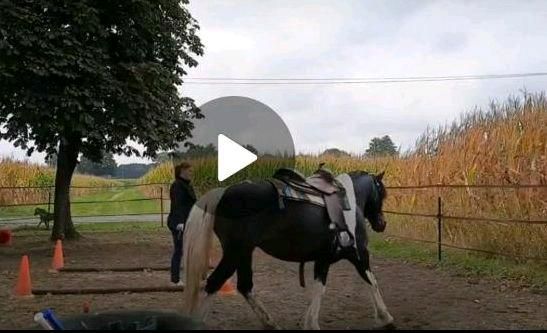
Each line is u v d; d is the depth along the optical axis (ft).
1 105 46.73
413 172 56.59
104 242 55.11
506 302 27.94
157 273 37.78
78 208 114.52
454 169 50.72
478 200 44.34
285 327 23.24
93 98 44.93
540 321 23.94
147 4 48.44
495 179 43.91
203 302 20.88
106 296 29.50
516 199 40.55
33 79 44.32
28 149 52.70
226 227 20.84
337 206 21.76
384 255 45.47
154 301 28.22
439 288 31.86
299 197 21.20
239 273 21.56
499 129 47.16
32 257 45.11
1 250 48.80
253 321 24.20
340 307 27.14
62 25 45.62
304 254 21.56
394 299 28.99
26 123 46.32
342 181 23.73
